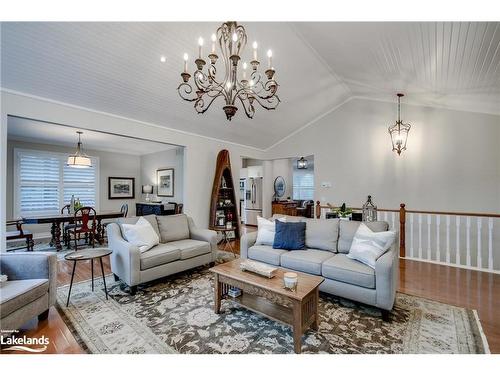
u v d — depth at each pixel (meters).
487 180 3.96
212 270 2.32
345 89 4.86
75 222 4.67
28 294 1.90
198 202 4.98
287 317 1.98
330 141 5.58
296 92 4.48
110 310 2.34
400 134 4.65
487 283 3.01
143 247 2.94
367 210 3.93
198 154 4.99
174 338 1.92
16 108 2.81
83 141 6.04
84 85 3.01
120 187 7.45
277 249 3.09
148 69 3.05
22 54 2.44
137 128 3.99
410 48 2.60
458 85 3.21
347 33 2.73
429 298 2.62
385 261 2.21
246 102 4.36
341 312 2.34
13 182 5.52
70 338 1.91
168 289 2.84
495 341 1.88
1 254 2.20
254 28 2.88
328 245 2.98
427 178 4.46
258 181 7.97
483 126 3.99
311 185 9.69
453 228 4.20
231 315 2.27
